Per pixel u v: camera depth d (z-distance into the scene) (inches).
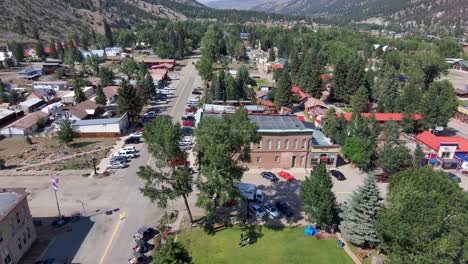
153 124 1688.0
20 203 1520.7
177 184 1681.8
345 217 1675.7
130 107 3307.1
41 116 3403.1
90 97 4215.1
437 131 3513.8
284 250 1624.0
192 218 1863.9
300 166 2551.7
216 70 6496.1
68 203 1978.3
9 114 3435.0
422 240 1304.1
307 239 1707.7
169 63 6786.4
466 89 5260.8
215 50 7288.4
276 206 1996.8
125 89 3267.7
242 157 1780.3
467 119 3917.3
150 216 1878.7
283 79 4025.6
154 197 1621.6
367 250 1638.8
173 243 1219.9
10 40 7475.4
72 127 2994.6
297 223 1850.4
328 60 7308.1
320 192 1656.0
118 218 1846.7
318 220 1683.1
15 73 5585.6
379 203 1626.5
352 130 2775.6
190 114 3636.8
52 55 6870.1
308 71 5022.1
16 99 4010.8
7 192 1577.3
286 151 2481.5
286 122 2581.2
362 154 2440.9
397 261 1368.1
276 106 4003.4
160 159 1621.6
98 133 3075.8
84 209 1920.5
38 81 5118.1
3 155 2655.0
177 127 1637.6
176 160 1670.8
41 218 1830.7
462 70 7588.6
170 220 1839.3
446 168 2652.6
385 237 1492.4
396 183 1638.8
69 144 2913.4
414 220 1311.5
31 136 3107.8
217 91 4163.4
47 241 1649.9
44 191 2107.5
